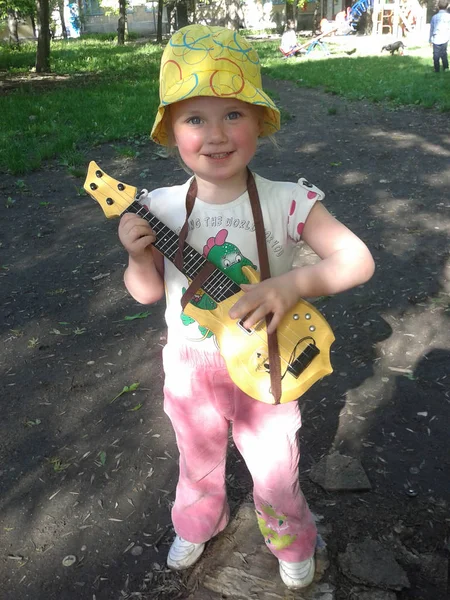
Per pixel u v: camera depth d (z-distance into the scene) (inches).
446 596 31.1
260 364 25.5
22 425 46.0
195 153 23.7
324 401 46.0
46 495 39.4
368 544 33.4
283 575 31.3
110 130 132.0
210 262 25.4
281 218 25.6
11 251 77.0
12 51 367.2
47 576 33.8
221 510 32.5
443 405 44.8
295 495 29.2
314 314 25.3
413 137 123.0
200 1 499.5
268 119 25.1
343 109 156.4
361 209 84.5
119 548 35.2
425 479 38.2
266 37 475.8
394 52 311.1
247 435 27.9
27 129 135.9
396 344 52.7
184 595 31.9
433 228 76.9
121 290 66.1
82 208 90.8
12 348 56.3
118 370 52.2
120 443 43.5
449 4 208.1
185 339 26.9
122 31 413.7
